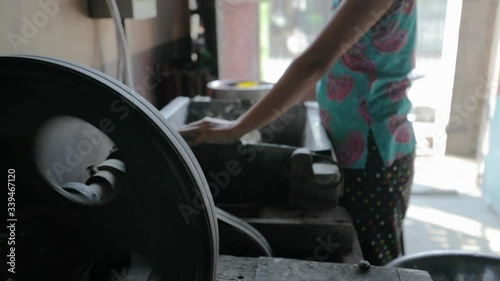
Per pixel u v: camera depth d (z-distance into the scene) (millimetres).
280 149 1010
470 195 2711
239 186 1024
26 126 516
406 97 1156
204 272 535
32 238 542
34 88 498
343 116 1144
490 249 2182
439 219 2457
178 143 514
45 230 540
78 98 495
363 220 1174
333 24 829
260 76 2727
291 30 2703
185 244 526
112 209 532
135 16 1188
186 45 2160
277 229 938
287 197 1037
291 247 945
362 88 1106
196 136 951
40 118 512
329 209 1005
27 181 532
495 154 2512
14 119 515
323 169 984
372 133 1122
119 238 541
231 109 1513
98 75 512
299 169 976
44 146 553
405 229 2355
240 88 1633
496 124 2482
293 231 937
